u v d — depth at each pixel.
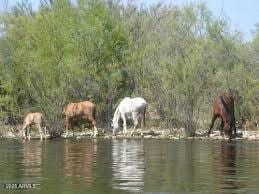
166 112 33.41
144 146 24.23
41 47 36.50
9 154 20.05
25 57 35.44
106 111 36.72
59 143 26.81
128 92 37.62
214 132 33.31
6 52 36.09
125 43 38.28
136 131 34.34
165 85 33.00
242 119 35.31
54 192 11.38
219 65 34.97
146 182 12.77
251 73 35.00
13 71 35.22
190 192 11.48
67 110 33.31
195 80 32.62
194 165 16.27
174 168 15.46
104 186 12.16
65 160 17.62
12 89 35.22
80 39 36.62
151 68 35.94
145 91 35.34
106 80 36.28
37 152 20.92
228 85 34.03
